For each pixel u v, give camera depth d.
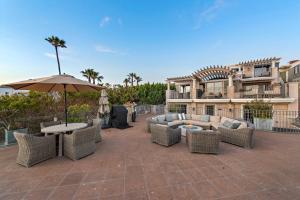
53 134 4.41
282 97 11.16
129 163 3.80
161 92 19.64
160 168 3.51
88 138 4.35
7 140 5.39
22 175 3.18
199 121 8.30
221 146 5.11
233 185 2.79
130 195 2.49
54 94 9.06
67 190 2.63
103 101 9.45
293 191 2.60
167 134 5.05
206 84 15.59
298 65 14.81
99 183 2.87
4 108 5.97
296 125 9.05
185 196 2.46
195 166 3.61
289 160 3.94
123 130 8.10
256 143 5.46
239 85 14.45
